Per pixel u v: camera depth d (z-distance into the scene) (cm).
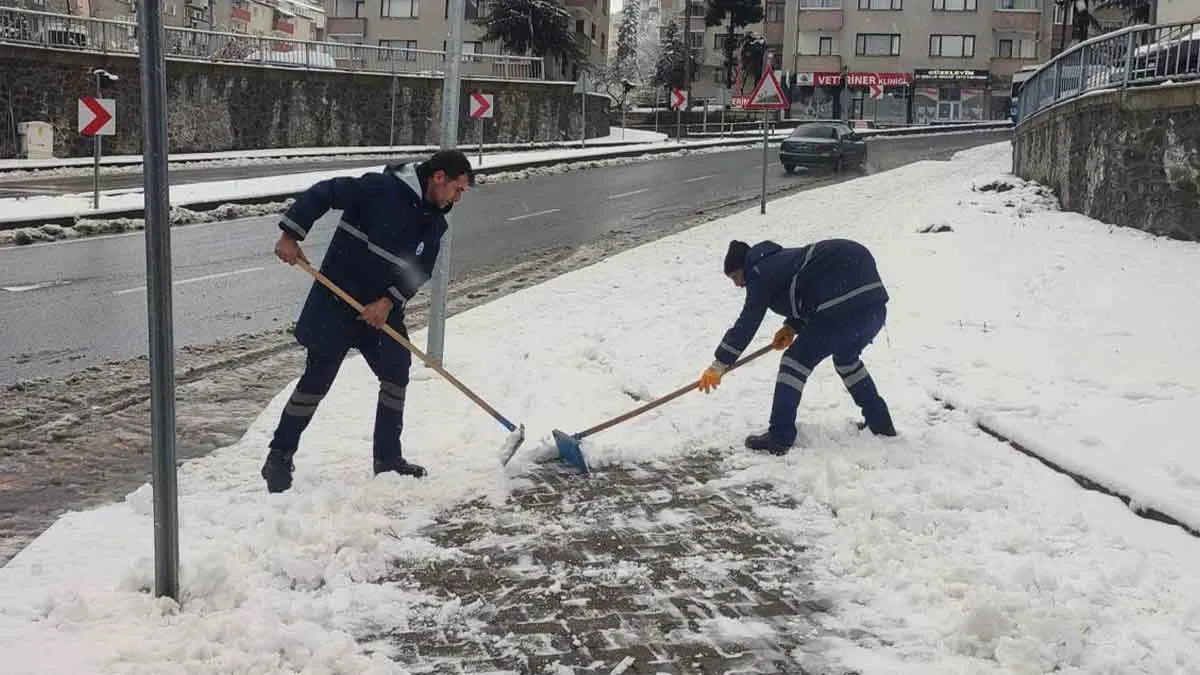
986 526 500
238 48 3600
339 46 3981
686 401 736
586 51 6291
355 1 6072
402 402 569
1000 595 415
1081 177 1700
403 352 562
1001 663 372
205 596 418
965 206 1842
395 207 534
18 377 832
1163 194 1427
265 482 560
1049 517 513
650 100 8125
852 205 2166
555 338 946
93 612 399
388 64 4162
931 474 577
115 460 626
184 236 1644
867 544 478
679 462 611
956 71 6600
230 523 496
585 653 388
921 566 452
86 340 960
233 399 773
